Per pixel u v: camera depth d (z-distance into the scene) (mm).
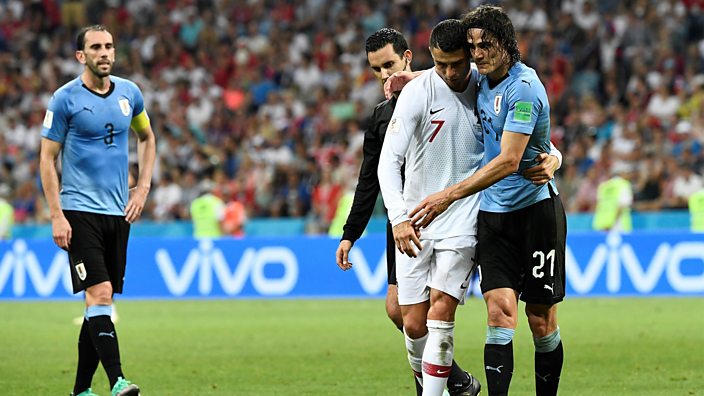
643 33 74938
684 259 51719
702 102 68312
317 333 39875
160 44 87375
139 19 91812
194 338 38875
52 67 89000
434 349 21188
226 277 55594
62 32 92875
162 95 83062
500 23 19844
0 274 56594
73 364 32500
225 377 29297
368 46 23297
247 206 69375
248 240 55531
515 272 20922
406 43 23438
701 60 72812
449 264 21172
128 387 22859
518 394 25750
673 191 61062
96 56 24594
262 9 88688
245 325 43031
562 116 72062
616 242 52375
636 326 40562
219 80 85062
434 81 21266
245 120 78750
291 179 68625
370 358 32938
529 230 20750
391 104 22719
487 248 20953
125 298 56219
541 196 20797
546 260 20844
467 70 20969
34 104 84500
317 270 54969
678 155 63844
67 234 24250
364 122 74438
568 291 52781
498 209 20781
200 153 72938
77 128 24641
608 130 68688
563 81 73500
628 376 28641
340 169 66188
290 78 82312
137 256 56344
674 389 26438
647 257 52094
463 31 20188
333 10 86250
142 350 35562
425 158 21391
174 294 55906
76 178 24672
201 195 63031
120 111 25109
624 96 72500
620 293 52281
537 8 79375
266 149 73438
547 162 20234
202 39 87312
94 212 24625
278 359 33000
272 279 55312
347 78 78812
